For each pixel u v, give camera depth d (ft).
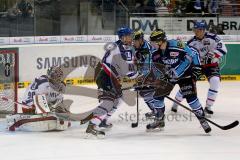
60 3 68.90
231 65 70.33
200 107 38.55
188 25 73.05
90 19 70.23
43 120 39.29
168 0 74.49
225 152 33.58
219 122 44.50
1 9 66.74
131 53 38.04
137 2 73.41
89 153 33.14
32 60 63.98
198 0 74.74
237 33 74.33
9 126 40.06
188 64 38.09
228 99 56.18
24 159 31.81
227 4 75.72
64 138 37.42
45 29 68.39
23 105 40.73
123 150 33.88
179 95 47.09
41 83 39.96
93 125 37.24
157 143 35.96
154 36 37.52
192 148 34.58
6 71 48.42
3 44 64.80
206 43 46.26
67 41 67.72
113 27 70.85
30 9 67.46
